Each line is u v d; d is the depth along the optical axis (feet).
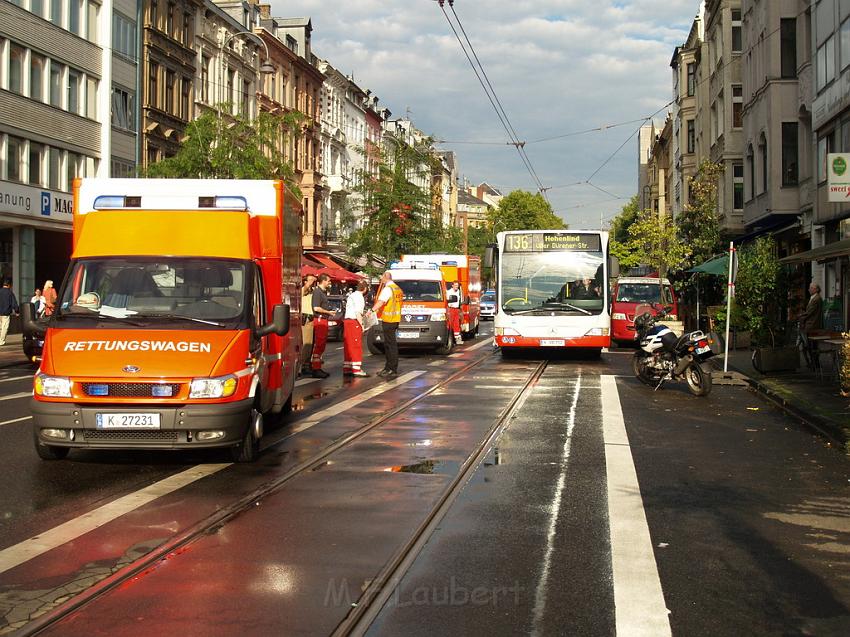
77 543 20.42
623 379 59.72
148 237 32.60
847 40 75.77
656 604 16.61
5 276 107.34
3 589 17.29
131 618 15.79
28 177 107.45
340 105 234.99
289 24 209.26
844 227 79.36
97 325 29.99
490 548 20.10
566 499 24.90
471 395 49.85
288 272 38.86
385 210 178.29
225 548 20.07
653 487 26.55
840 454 32.17
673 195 237.86
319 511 23.41
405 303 82.74
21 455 31.37
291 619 15.71
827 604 16.74
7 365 73.10
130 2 128.47
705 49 156.76
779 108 95.86
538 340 74.59
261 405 32.27
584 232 76.13
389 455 31.45
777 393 48.73
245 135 117.50
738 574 18.43
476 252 359.66
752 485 26.94
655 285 105.81
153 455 31.27
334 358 79.05
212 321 30.48
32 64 107.86
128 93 128.47
